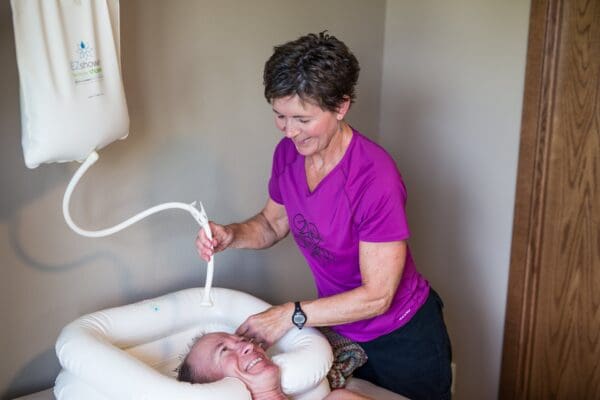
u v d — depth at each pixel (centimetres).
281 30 203
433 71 235
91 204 166
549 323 223
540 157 212
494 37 218
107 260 172
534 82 209
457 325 245
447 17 228
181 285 191
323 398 150
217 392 124
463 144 232
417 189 247
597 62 201
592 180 208
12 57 147
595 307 215
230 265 202
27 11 121
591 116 204
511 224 225
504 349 231
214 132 190
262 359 138
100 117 134
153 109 174
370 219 143
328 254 156
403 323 165
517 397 231
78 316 169
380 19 242
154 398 122
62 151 131
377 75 247
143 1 167
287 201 159
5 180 150
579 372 221
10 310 157
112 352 135
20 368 161
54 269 162
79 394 137
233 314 169
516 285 224
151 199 178
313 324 147
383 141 253
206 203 192
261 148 205
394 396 163
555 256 217
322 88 128
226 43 188
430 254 247
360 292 145
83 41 129
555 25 204
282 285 222
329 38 132
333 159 147
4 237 152
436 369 170
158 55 172
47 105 126
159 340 164
